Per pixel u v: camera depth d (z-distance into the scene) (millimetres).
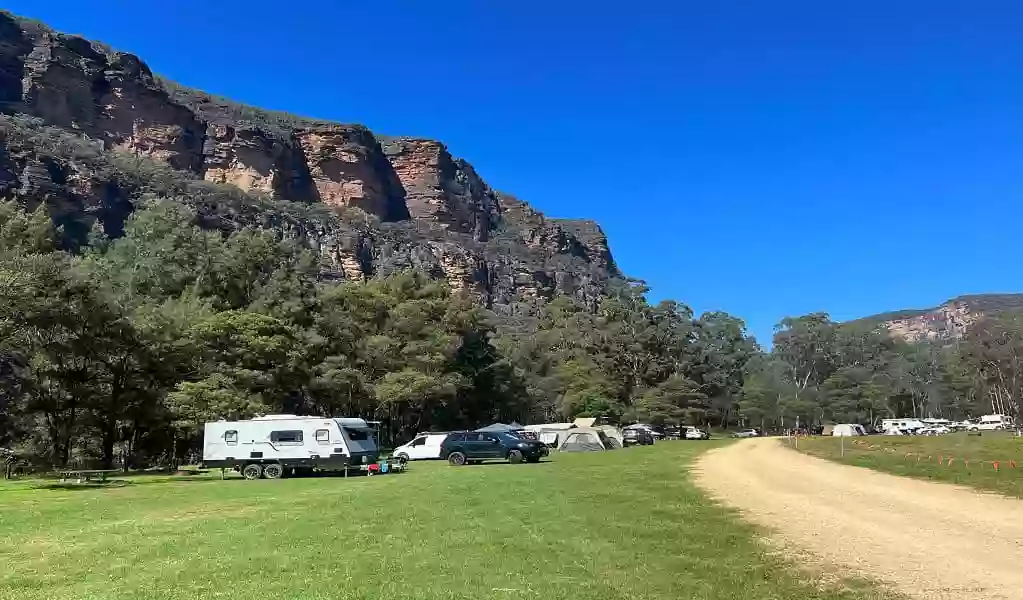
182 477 31703
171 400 41719
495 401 85875
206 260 63594
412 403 69250
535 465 34781
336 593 8453
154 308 47750
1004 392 110375
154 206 71188
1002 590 8547
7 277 37875
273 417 31156
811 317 138500
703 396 101812
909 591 8570
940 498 18203
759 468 29578
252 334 49656
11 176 102188
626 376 106312
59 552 11648
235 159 162750
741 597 8305
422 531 13055
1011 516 14891
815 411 116250
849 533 12914
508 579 9156
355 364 66188
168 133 152250
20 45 137000
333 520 14617
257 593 8500
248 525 14242
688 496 19078
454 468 34188
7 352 44188
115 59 151500
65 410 45312
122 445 51156
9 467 35531
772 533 12930
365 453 31016
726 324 136500
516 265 198625
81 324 42906
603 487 21641
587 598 8227
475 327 82938
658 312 118062
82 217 107000
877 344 137375
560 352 110000
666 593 8469
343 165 185875
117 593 8648
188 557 10852
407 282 76062
